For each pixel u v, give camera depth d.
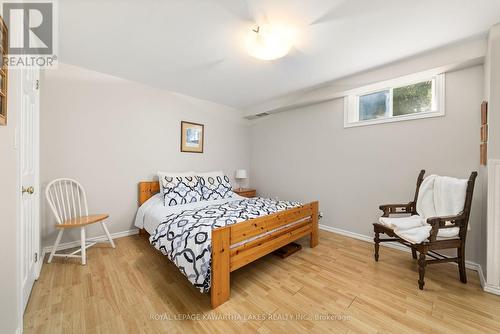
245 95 3.53
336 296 1.68
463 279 1.86
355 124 3.00
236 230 1.70
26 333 1.26
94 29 1.79
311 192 3.56
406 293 1.71
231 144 4.28
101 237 2.73
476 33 1.83
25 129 1.50
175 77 2.82
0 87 1.00
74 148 2.51
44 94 2.31
